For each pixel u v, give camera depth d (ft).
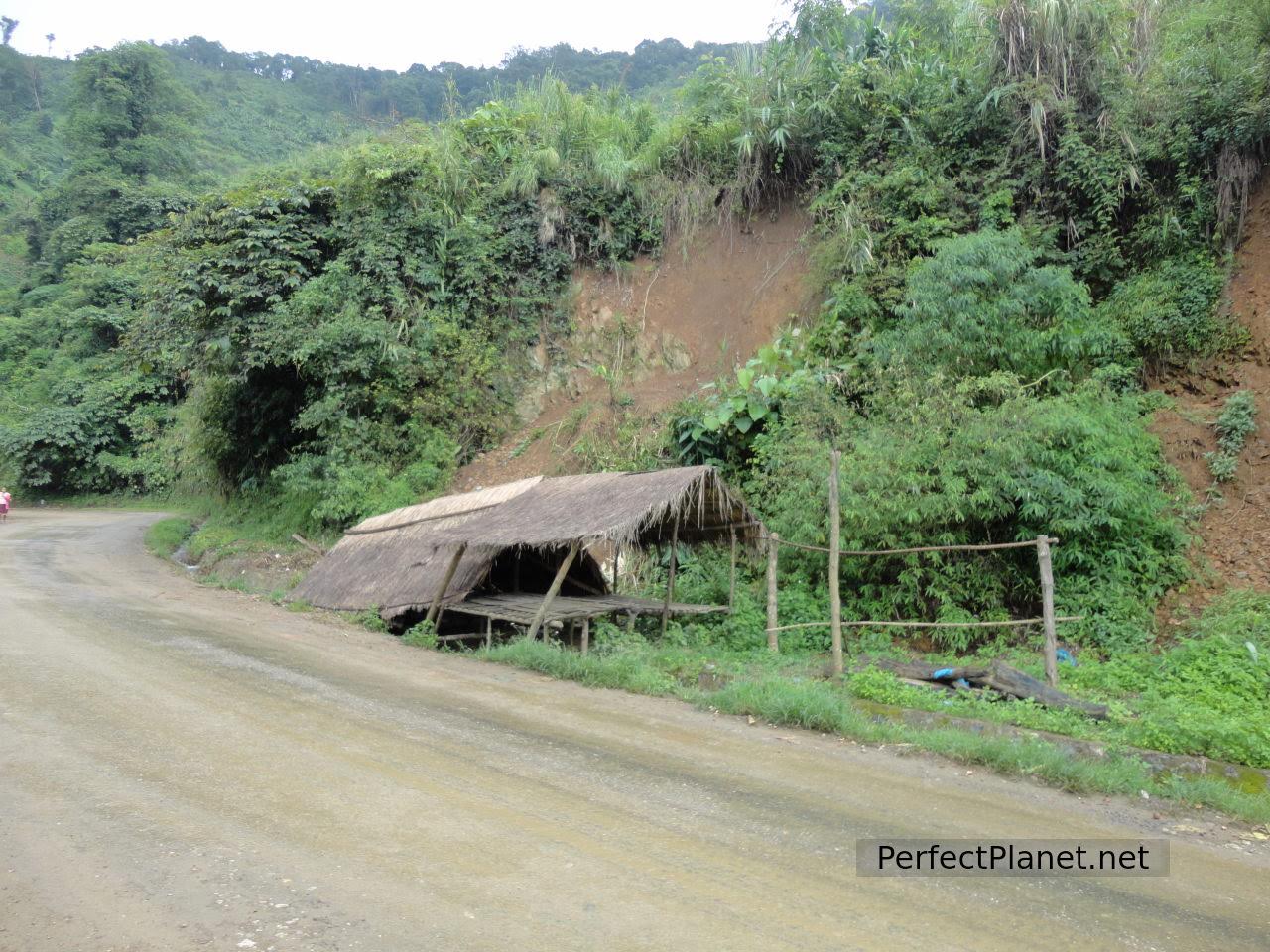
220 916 12.06
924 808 18.40
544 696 26.61
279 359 56.95
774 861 15.10
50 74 289.74
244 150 198.80
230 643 31.73
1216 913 14.23
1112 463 35.53
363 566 43.14
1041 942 12.75
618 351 59.47
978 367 40.78
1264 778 21.74
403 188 60.03
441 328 58.54
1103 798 20.13
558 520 34.58
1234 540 35.94
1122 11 48.03
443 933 11.88
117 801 16.01
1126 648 33.14
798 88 57.06
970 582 36.78
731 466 46.73
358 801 16.61
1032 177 47.09
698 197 61.26
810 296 53.31
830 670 30.55
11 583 44.50
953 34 58.03
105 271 131.95
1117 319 43.60
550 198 62.59
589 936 12.01
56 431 119.14
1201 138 43.91
